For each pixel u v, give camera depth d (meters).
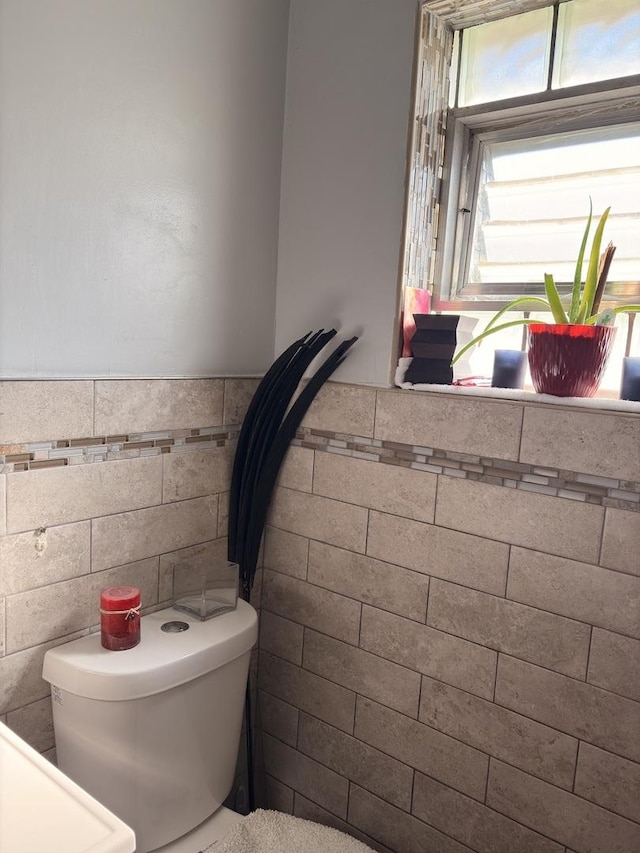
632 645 1.28
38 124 1.27
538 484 1.38
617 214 1.51
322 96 1.68
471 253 1.72
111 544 1.50
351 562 1.69
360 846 1.48
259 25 1.66
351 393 1.66
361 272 1.64
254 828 1.51
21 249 1.27
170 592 1.65
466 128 1.70
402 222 1.56
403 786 1.64
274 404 1.71
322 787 1.80
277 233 1.79
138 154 1.44
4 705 1.34
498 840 1.49
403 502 1.58
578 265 1.39
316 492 1.75
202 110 1.56
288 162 1.76
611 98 1.49
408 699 1.61
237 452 1.73
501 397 1.44
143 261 1.48
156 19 1.44
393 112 1.56
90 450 1.43
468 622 1.50
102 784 1.35
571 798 1.38
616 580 1.29
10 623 1.33
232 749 1.58
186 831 1.50
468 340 1.61
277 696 1.88
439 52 1.62
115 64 1.37
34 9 1.23
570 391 1.38
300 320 1.77
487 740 1.49
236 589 1.62
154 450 1.56
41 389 1.32
